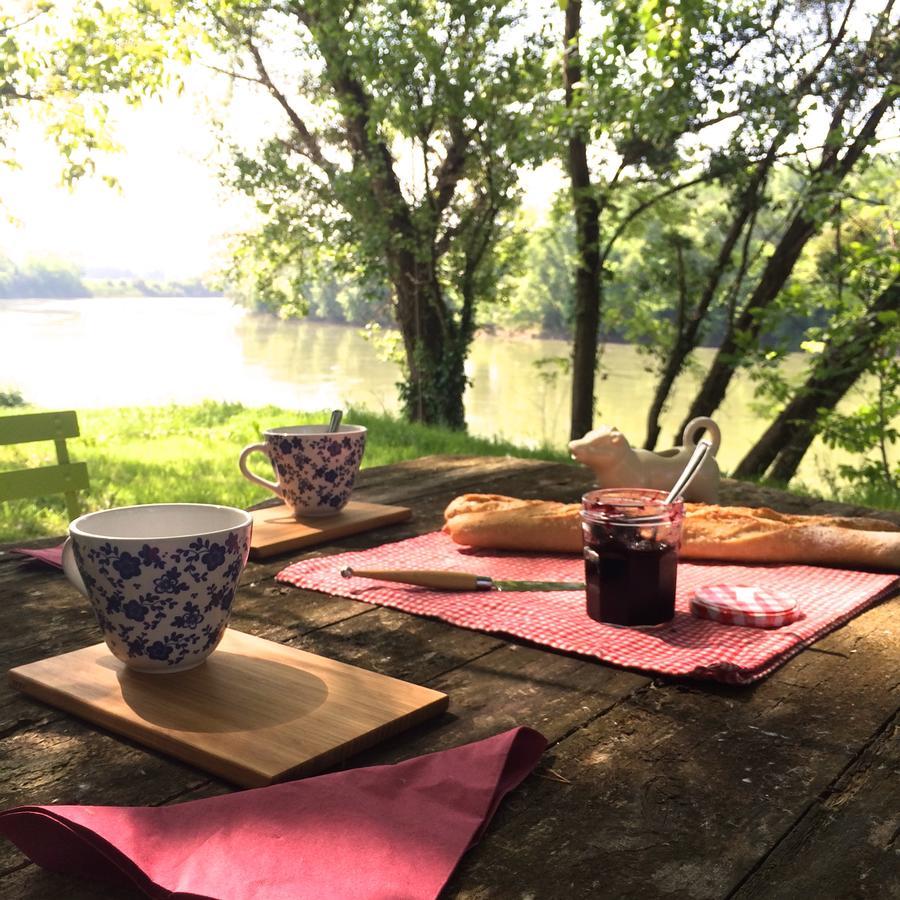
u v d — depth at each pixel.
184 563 1.02
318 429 1.94
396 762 0.90
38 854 0.72
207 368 23.28
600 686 1.08
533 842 0.76
